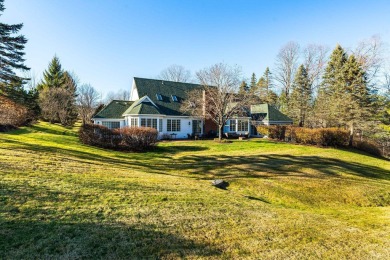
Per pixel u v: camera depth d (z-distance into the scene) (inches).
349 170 600.4
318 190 447.5
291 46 1768.0
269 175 509.4
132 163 543.2
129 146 778.8
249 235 202.8
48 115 1455.5
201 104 1133.7
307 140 965.8
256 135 1407.5
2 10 1000.2
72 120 1643.7
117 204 235.0
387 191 479.2
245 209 278.5
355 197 436.8
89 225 184.5
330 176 533.0
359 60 1482.5
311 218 274.8
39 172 307.6
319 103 1536.7
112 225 189.6
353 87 1067.3
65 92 1504.7
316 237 214.1
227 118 1070.4
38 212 193.8
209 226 212.2
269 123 1370.6
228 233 202.2
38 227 172.2
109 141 768.3
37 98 1401.3
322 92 1690.5
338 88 1243.2
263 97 1708.9
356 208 390.0
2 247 145.6
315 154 764.6
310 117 1457.9
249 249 178.5
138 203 246.1
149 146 809.5
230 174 505.0
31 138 759.1
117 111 1198.9
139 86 1266.0
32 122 1195.9
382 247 204.1
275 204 373.7
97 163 459.8
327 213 342.6
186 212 239.5
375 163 745.6
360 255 185.9
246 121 1376.7
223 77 1046.4
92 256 147.9
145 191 292.4
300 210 338.6
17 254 140.9
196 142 1029.2
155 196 277.6
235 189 418.6
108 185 293.3
